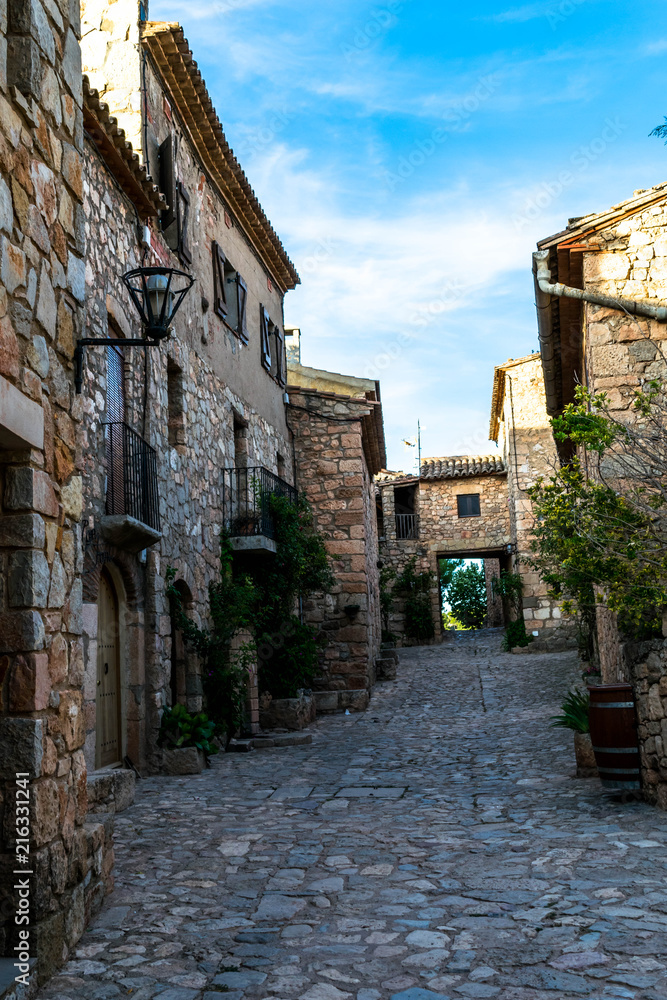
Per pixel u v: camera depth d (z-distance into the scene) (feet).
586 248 28.48
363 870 17.38
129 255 31.83
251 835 20.77
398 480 89.51
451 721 43.24
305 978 12.05
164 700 31.76
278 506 45.27
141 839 20.57
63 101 14.82
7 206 12.10
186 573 35.81
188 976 12.22
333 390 62.95
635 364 27.45
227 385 44.09
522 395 72.33
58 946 12.57
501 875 16.42
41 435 12.82
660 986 11.10
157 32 34.83
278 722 42.88
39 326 13.21
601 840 18.38
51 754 12.72
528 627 68.80
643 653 21.61
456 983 11.65
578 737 26.17
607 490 23.57
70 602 14.01
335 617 53.72
